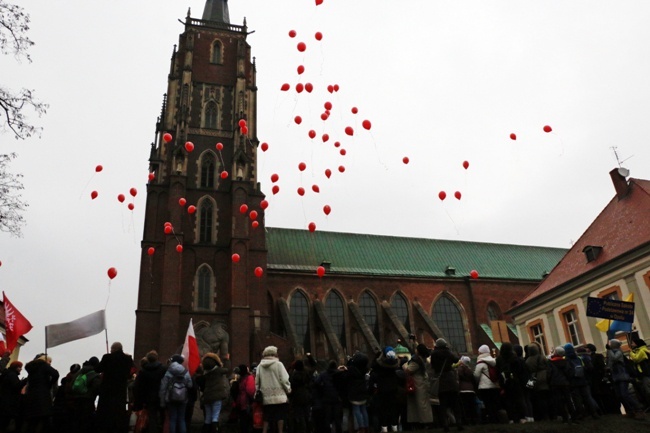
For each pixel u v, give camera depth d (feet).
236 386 58.65
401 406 57.72
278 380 51.24
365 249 218.79
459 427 52.31
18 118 63.31
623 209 135.44
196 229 164.14
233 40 204.23
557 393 57.31
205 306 154.51
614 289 120.67
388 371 53.31
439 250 233.14
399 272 208.54
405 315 201.46
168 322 144.46
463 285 214.48
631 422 55.36
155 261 154.51
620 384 58.23
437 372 53.01
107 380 51.19
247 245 160.45
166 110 181.68
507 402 58.65
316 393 55.16
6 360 57.88
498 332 196.03
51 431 54.70
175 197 161.58
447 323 205.57
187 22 201.16
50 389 52.95
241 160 173.06
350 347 185.06
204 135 181.37
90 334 57.11
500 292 216.33
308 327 183.83
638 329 113.50
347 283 197.88
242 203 166.81
